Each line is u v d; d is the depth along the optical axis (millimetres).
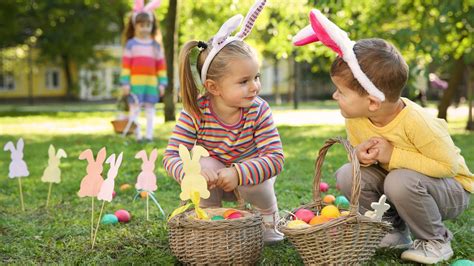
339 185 2939
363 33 9297
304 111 18953
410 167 2664
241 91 2770
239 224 2516
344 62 2541
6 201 4191
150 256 2783
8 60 29531
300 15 10602
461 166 2785
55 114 18016
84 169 5691
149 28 7840
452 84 10414
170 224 2652
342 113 2629
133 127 9125
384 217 2855
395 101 2598
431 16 9062
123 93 8008
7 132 10945
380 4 9570
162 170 5457
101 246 2992
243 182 2764
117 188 4574
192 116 2936
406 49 9023
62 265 2680
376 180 2836
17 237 3197
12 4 21344
